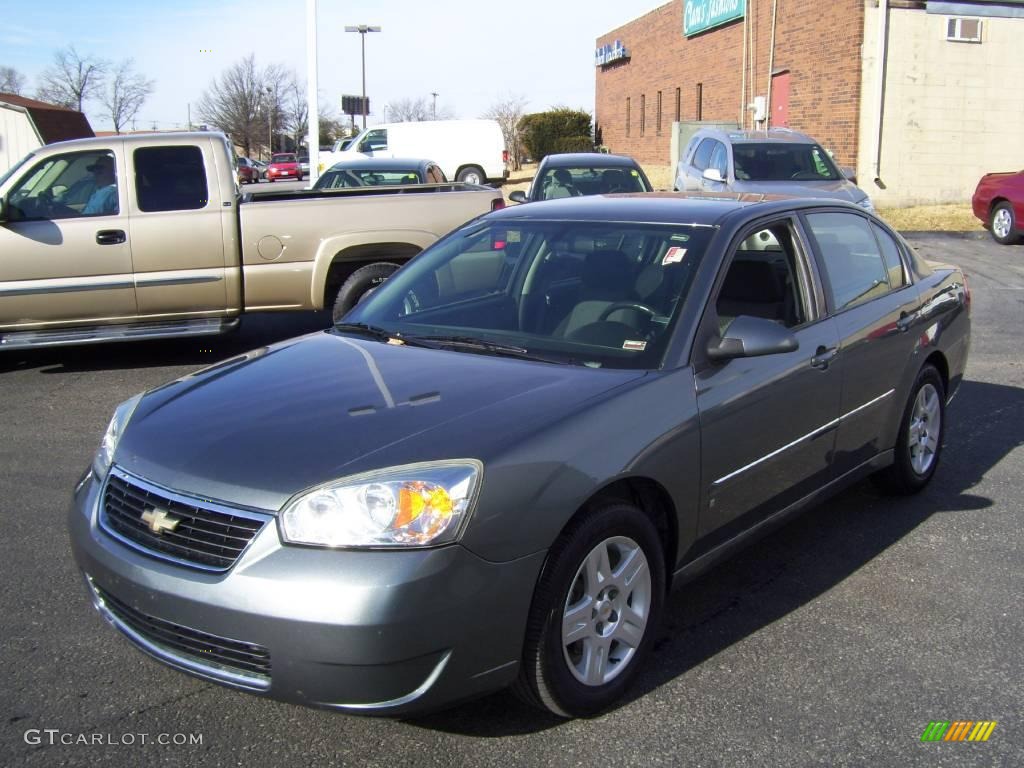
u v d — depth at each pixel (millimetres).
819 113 21266
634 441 3287
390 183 14055
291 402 3404
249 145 73062
